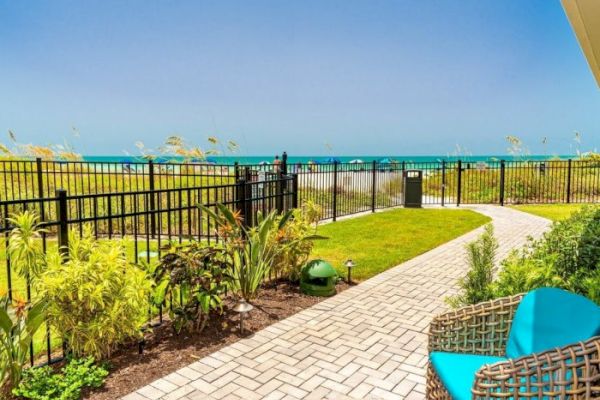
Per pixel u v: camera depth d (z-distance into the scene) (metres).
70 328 2.98
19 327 2.76
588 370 1.51
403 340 3.76
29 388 2.74
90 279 2.99
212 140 12.31
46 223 3.27
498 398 1.62
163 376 3.08
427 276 5.82
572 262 3.63
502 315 2.30
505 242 8.24
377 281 5.58
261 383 3.01
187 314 3.72
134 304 3.15
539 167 14.93
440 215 11.55
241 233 4.70
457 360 2.18
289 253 5.13
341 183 11.88
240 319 3.85
